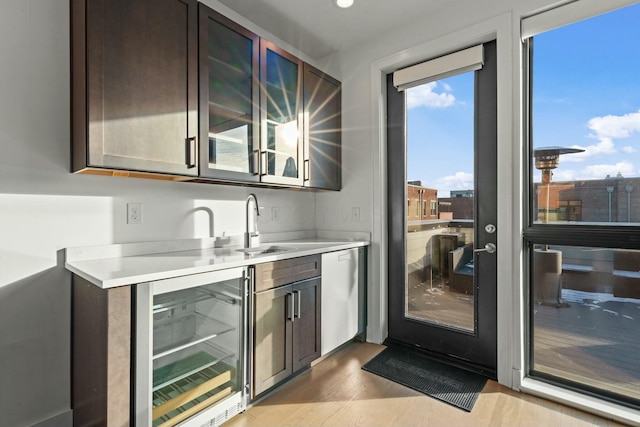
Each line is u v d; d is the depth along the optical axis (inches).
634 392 64.7
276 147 83.3
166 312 58.4
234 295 64.4
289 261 74.1
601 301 68.2
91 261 61.7
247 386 64.7
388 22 91.0
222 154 70.6
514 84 73.7
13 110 55.1
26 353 56.4
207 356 64.1
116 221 67.4
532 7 71.2
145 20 57.7
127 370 47.6
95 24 51.9
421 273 93.9
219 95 70.4
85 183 63.1
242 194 92.5
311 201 114.7
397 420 62.8
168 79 60.8
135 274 49.0
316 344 81.4
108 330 45.8
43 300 58.1
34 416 57.1
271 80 81.4
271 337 69.4
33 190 57.1
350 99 105.1
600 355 68.3
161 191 74.7
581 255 70.4
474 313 83.4
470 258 84.6
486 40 80.7
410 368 83.3
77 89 55.1
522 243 74.7
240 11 85.5
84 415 54.4
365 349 94.7
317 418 63.5
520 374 73.2
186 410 56.2
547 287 74.3
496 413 64.8
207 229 84.0
